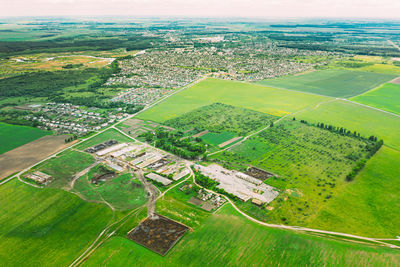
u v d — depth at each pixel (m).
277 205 158.75
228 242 132.75
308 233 137.88
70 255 127.81
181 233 138.62
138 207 158.25
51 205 160.12
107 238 136.75
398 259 122.69
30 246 133.00
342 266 119.69
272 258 124.06
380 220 148.12
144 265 121.25
